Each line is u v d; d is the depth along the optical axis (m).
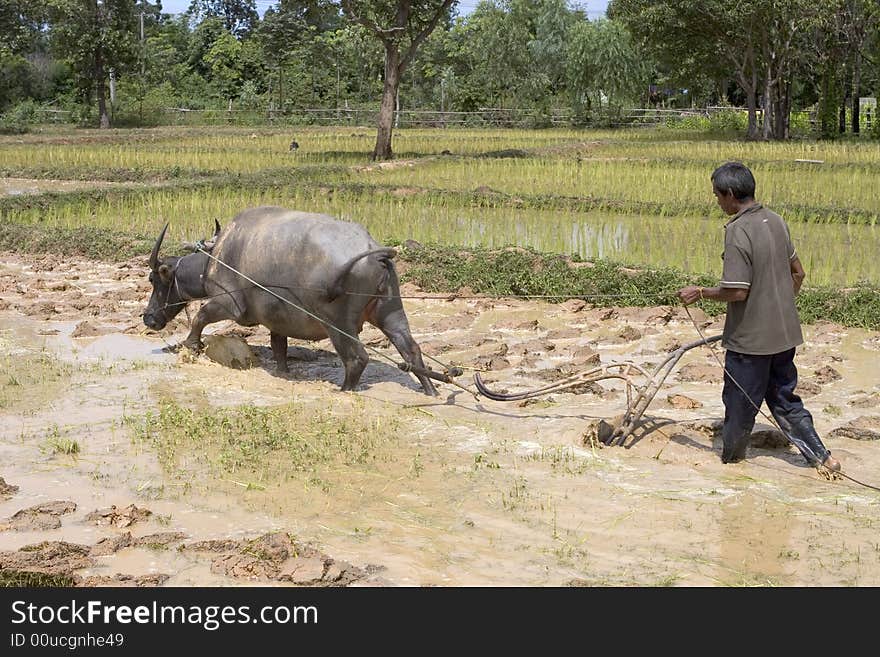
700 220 17.83
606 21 53.28
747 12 36.25
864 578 5.19
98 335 10.34
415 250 13.59
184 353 9.21
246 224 8.60
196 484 6.42
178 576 5.26
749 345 6.39
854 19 40.66
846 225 17.27
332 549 5.54
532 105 55.03
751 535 5.68
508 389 8.48
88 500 6.21
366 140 38.91
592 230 16.78
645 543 5.59
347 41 59.50
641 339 10.27
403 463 6.76
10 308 11.52
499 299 12.02
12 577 5.27
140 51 52.25
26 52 56.69
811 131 46.72
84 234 15.48
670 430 7.30
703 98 62.31
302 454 6.87
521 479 6.48
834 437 7.25
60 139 39.72
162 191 20.25
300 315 8.24
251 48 63.66
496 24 55.94
